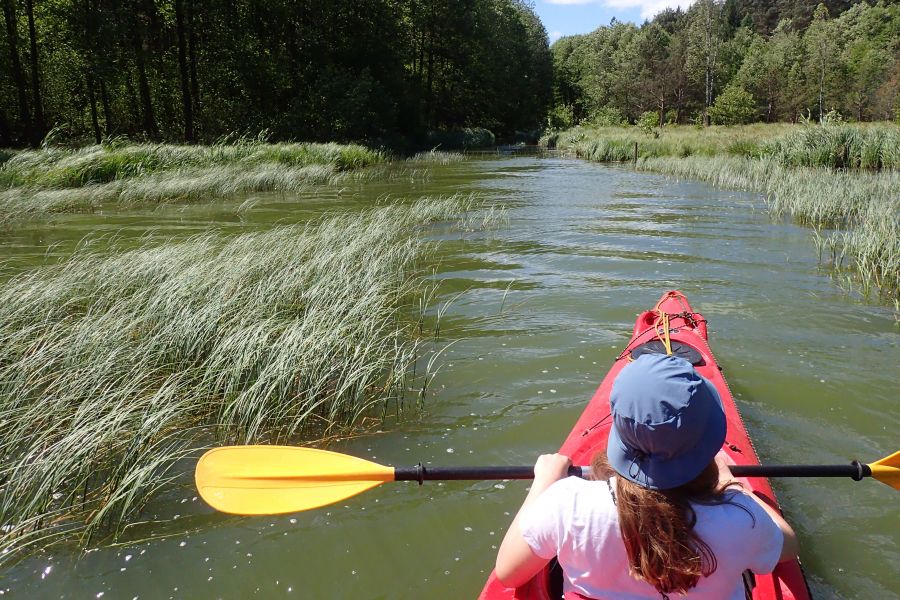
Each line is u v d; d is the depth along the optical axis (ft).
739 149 76.43
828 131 62.13
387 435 13.28
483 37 164.66
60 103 99.09
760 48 255.09
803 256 28.17
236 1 105.09
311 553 9.89
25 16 90.17
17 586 9.18
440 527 10.48
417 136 138.41
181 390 14.10
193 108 104.17
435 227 36.04
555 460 6.63
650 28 273.75
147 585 9.23
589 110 274.77
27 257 27.40
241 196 50.34
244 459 8.52
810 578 9.25
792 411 14.17
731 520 5.19
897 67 186.09
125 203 44.96
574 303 21.76
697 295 22.49
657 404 5.02
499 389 15.34
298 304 19.16
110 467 11.66
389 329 19.22
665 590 5.12
